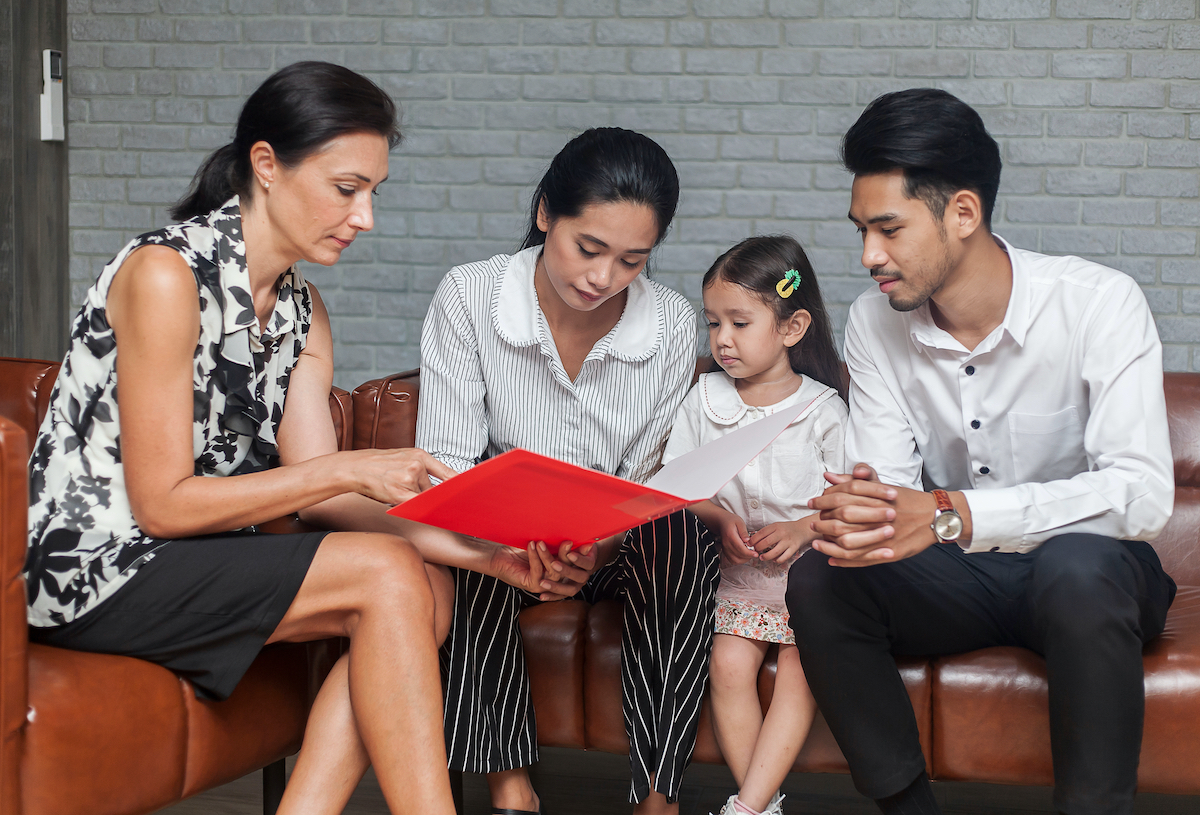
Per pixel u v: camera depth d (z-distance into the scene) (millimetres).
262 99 1218
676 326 1648
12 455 1006
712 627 1493
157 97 3162
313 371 1401
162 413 1139
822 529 1259
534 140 3090
